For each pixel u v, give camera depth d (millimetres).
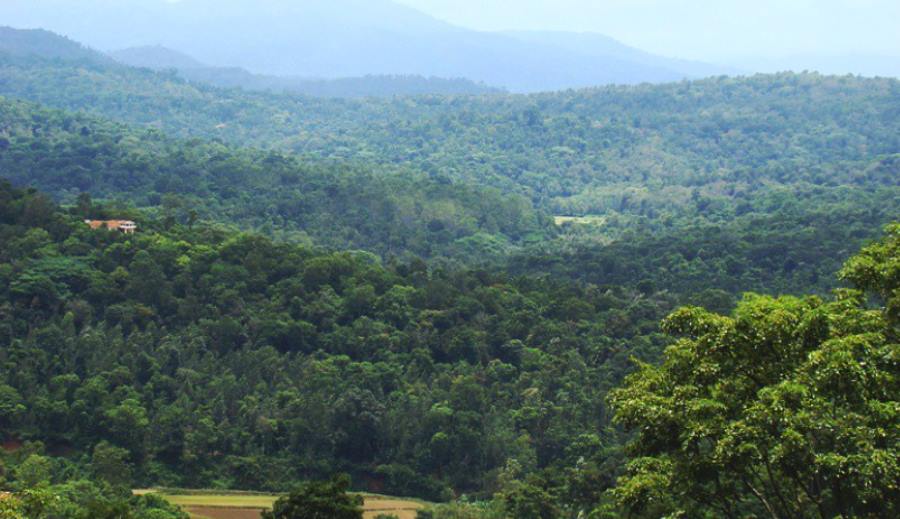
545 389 134500
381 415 126500
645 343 145750
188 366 135375
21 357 128750
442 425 125250
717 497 45219
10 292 141500
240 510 106500
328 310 153000
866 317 45156
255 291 158250
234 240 171875
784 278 198625
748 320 44469
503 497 104250
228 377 132625
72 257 153875
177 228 185875
